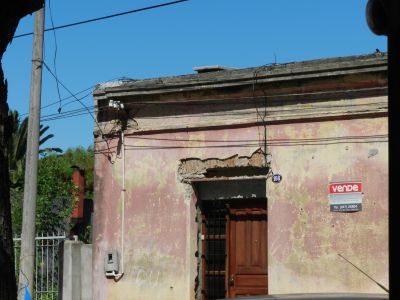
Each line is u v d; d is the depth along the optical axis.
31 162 13.45
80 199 20.05
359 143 12.14
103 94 14.53
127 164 14.37
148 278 13.90
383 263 11.77
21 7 4.73
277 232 12.73
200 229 13.87
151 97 13.98
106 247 14.38
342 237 12.14
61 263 14.61
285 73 12.51
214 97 13.44
